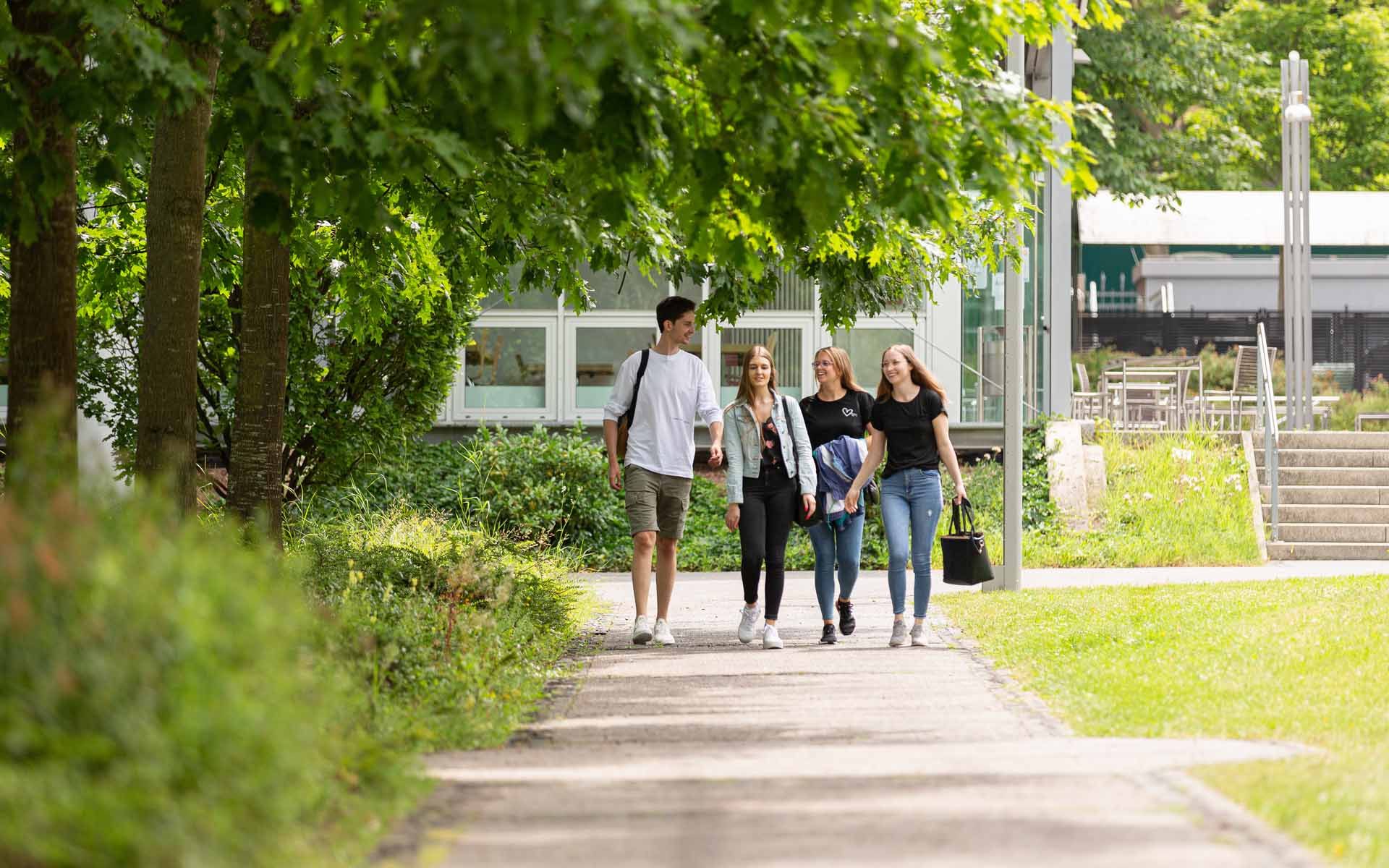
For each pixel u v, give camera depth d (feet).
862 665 107.55
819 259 134.72
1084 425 246.68
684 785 61.11
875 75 77.71
